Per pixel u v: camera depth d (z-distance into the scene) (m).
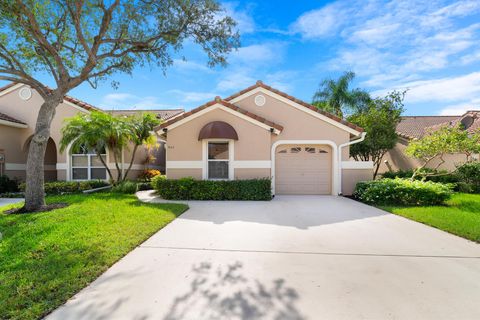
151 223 7.36
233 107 13.26
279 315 3.32
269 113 14.58
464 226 7.18
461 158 19.11
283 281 4.21
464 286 4.07
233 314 3.34
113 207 9.41
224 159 13.55
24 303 3.45
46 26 9.92
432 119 29.50
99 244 5.60
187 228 7.32
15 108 17.47
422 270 4.63
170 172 13.55
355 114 22.03
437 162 20.41
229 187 12.38
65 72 9.59
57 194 13.67
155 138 17.70
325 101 25.61
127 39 10.65
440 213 8.88
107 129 14.42
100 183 16.16
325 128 14.34
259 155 13.36
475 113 20.61
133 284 4.08
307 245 5.95
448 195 10.61
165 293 3.82
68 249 5.30
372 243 6.09
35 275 4.20
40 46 10.02
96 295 3.75
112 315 3.29
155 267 4.71
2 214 8.36
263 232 6.97
